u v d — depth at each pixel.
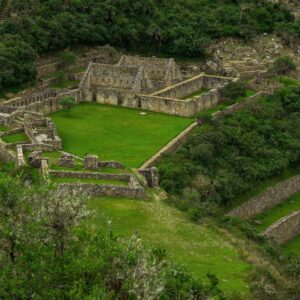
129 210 86.69
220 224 90.38
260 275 71.81
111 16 184.62
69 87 154.12
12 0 182.12
